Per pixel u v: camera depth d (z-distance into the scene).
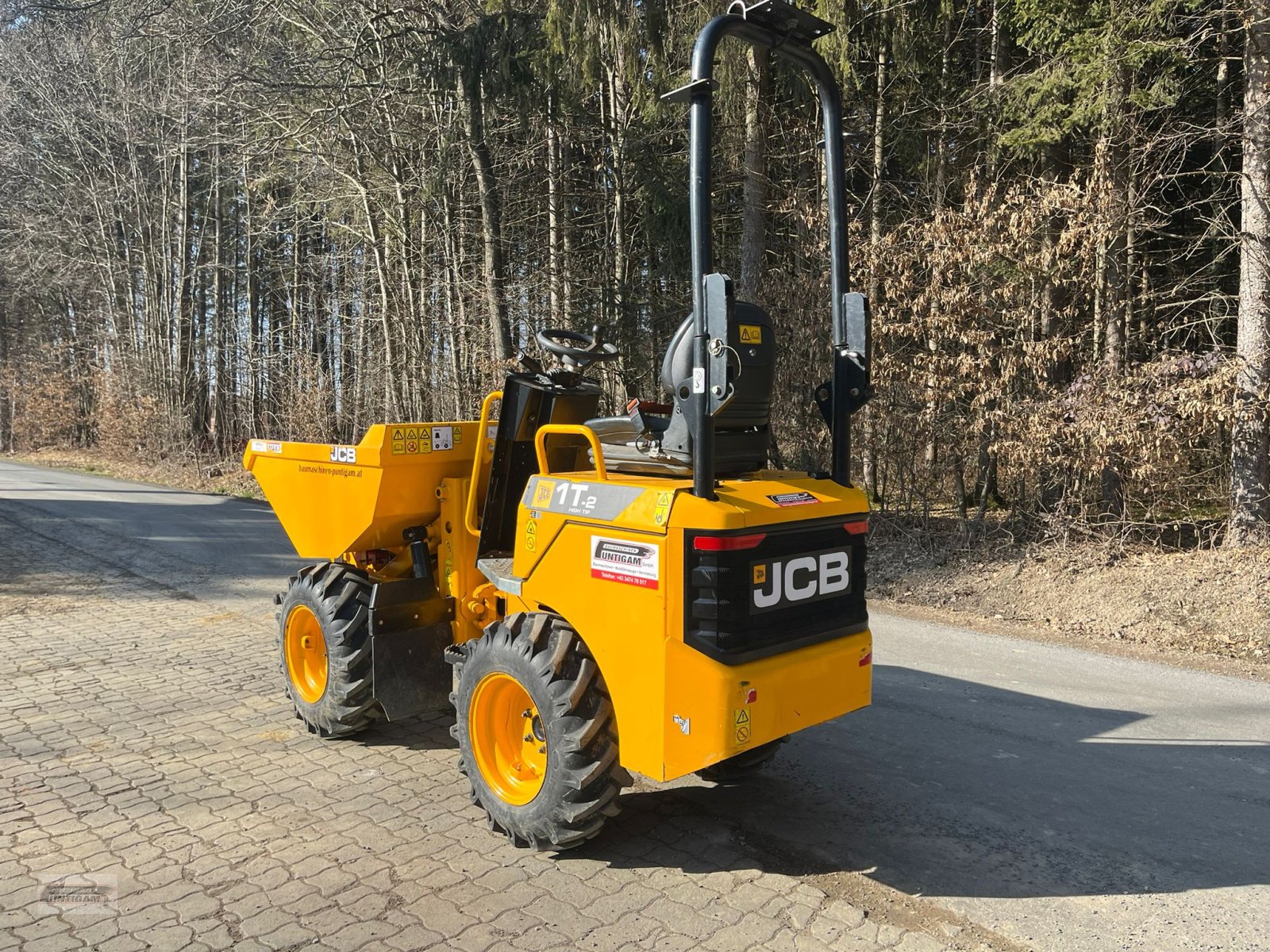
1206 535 9.73
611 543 3.41
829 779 4.55
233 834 3.87
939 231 9.92
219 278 26.53
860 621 3.83
